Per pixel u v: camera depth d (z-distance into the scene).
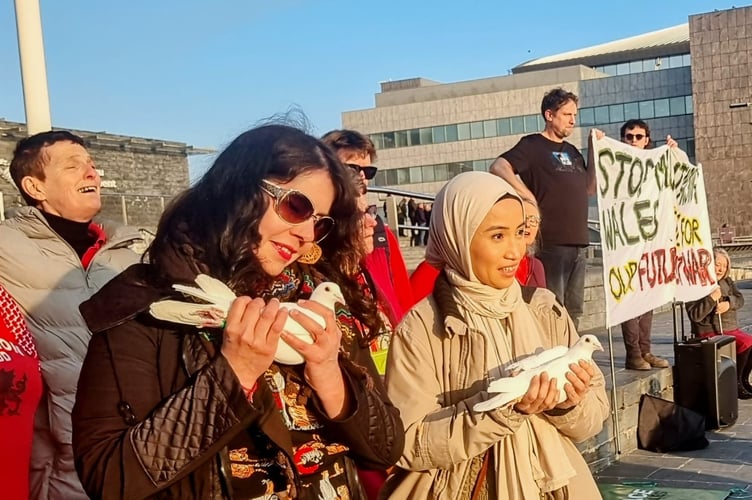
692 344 6.29
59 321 3.16
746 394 7.62
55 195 3.38
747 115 57.03
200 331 1.82
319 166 1.98
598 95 62.94
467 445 2.44
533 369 2.35
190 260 1.85
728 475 5.26
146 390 1.79
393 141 69.50
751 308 14.63
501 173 5.85
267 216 1.87
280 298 1.99
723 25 57.47
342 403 1.94
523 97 65.44
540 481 2.53
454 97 68.69
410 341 2.67
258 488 1.85
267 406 1.80
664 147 6.61
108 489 1.68
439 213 2.69
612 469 5.53
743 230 57.16
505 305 2.63
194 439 1.69
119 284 1.86
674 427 5.90
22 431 2.64
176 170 25.31
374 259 3.70
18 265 3.11
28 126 4.46
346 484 2.05
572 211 5.97
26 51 4.42
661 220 6.48
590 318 10.89
